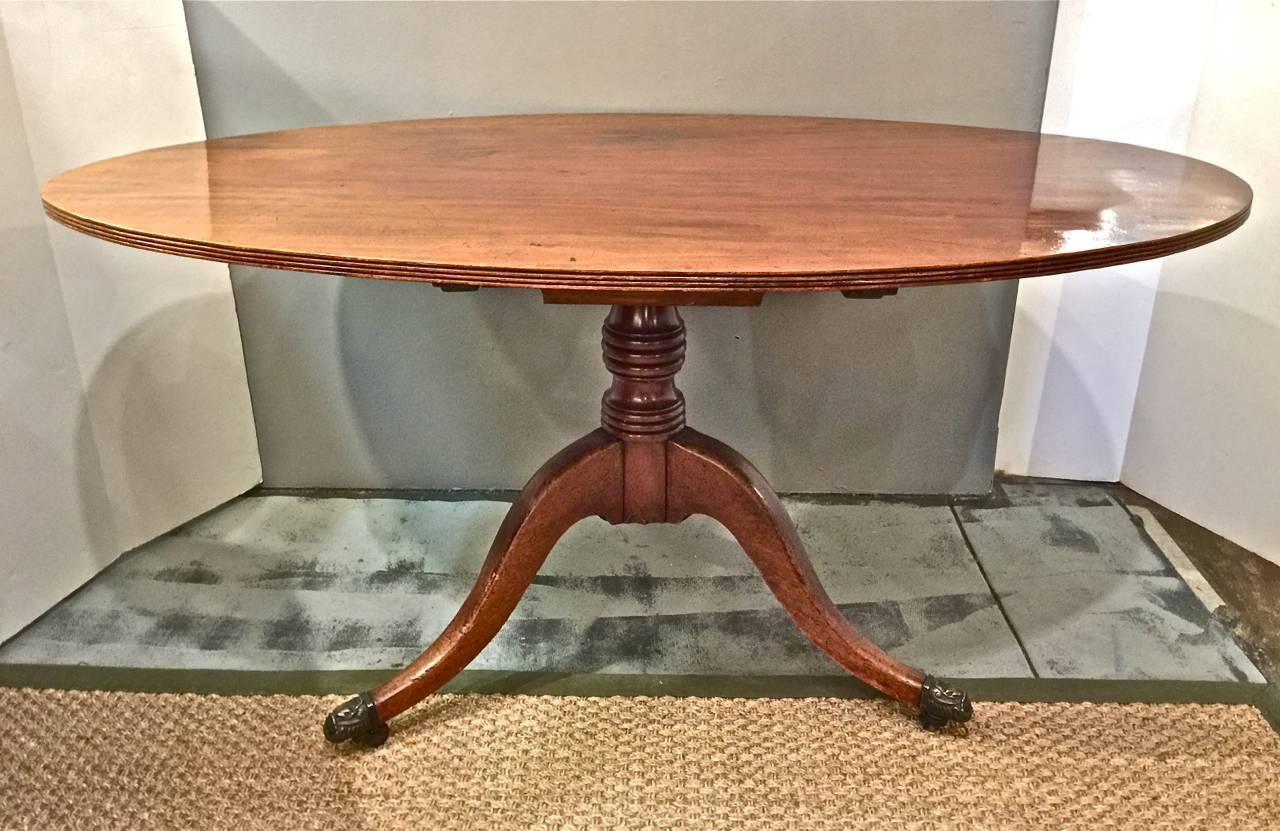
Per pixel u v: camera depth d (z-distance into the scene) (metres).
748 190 0.97
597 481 1.19
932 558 1.58
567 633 1.40
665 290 0.69
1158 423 1.70
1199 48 1.48
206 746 1.18
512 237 0.78
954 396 1.70
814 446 1.74
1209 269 1.55
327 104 1.54
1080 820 1.07
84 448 1.48
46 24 1.32
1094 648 1.37
